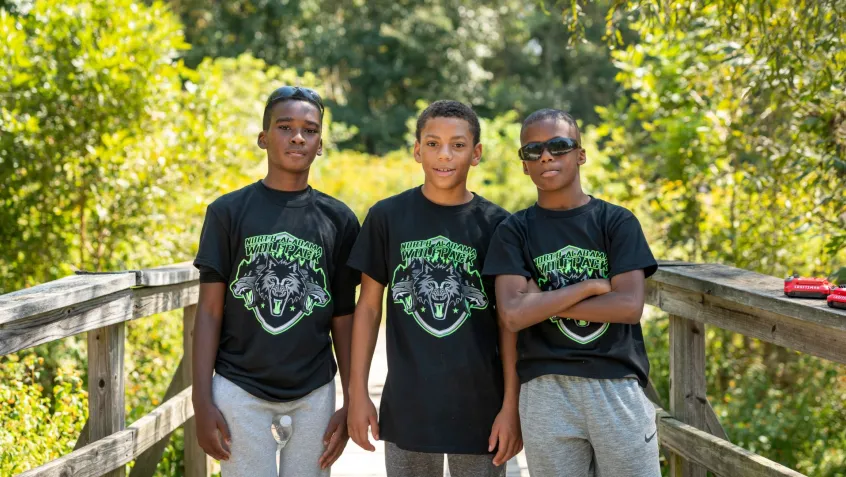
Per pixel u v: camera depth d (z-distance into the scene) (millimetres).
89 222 6496
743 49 4242
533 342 2604
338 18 25859
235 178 6969
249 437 2662
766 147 5340
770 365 6078
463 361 2674
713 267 3365
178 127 6508
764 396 5680
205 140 6602
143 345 6324
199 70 7465
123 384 3213
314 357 2764
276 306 2707
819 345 2492
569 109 27312
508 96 26219
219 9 22469
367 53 25562
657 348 6125
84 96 6234
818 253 5000
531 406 2572
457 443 2664
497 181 14289
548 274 2613
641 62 6219
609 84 27469
